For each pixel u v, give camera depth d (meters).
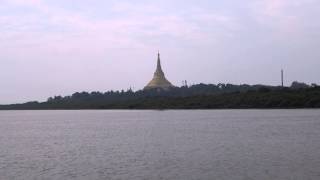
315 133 94.25
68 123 161.88
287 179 43.78
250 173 46.84
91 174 48.38
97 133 107.62
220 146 71.88
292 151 63.28
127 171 49.59
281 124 125.56
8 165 54.97
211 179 44.53
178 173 47.84
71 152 67.69
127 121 164.62
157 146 73.69
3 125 155.62
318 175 45.25
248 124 129.75
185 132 104.12
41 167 53.19
